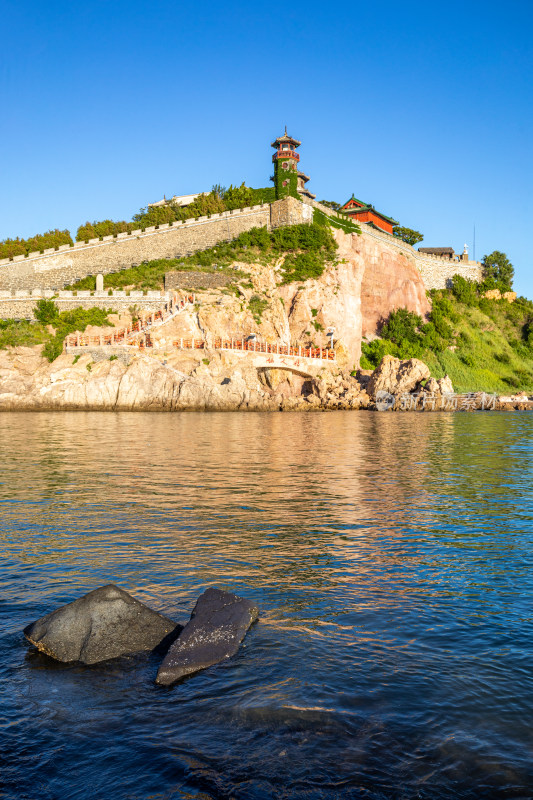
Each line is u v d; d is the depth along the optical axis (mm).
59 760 4914
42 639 7008
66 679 6328
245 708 5656
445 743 5117
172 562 10078
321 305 85875
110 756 4969
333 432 38969
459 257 131750
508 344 116062
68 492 16266
